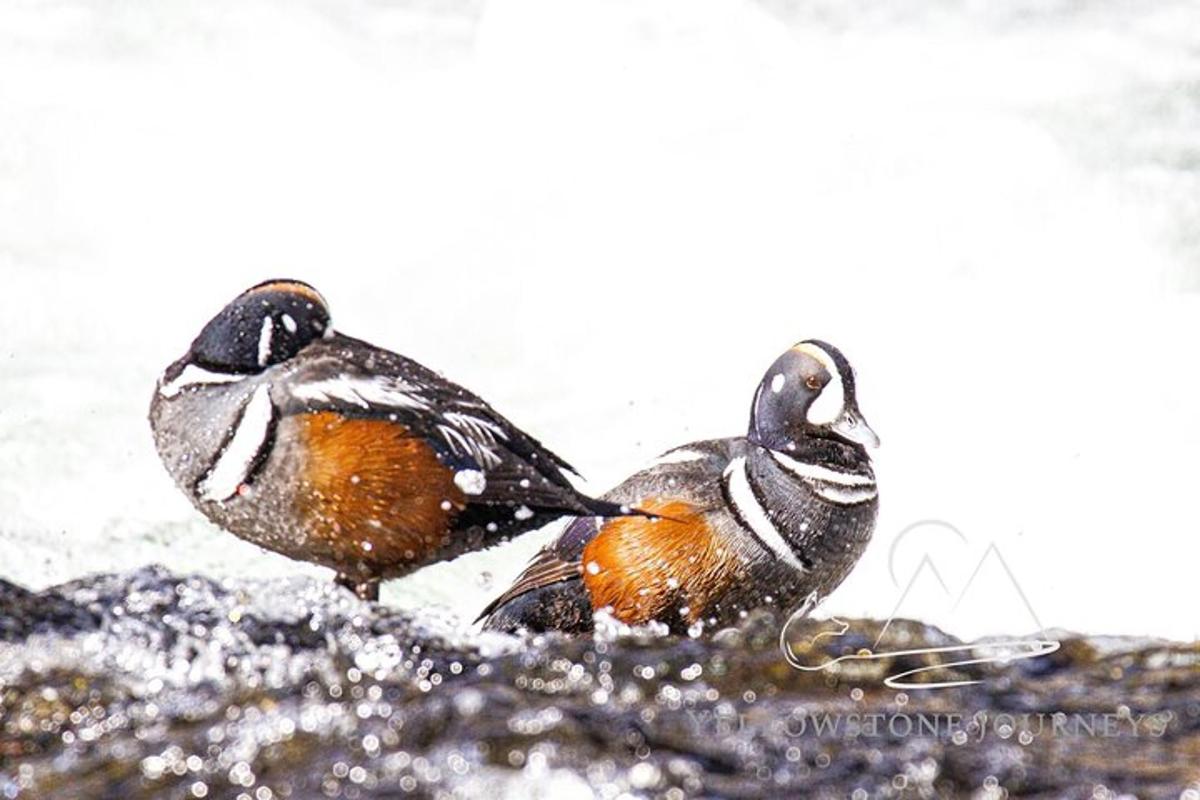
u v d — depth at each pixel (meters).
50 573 12.33
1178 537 14.74
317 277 18.73
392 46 22.11
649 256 18.38
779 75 21.05
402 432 7.83
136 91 20.98
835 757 5.41
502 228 19.03
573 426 16.27
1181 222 19.06
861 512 9.03
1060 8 23.05
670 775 5.19
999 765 5.43
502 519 8.11
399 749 5.38
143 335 17.52
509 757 5.27
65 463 14.09
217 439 7.79
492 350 17.73
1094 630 13.53
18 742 5.80
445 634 6.71
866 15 22.81
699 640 6.70
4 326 17.27
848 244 18.62
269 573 12.55
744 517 8.86
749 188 19.25
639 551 8.84
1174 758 5.54
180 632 6.50
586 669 6.27
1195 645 6.73
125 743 5.68
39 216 19.23
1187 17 22.70
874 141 19.86
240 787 5.24
